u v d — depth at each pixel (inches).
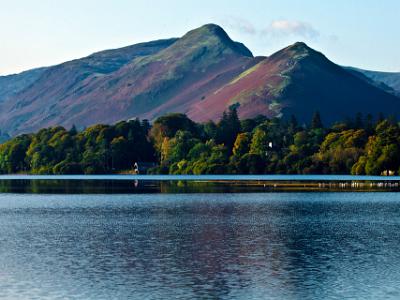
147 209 5196.9
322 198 6190.9
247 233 3654.0
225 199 6190.9
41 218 4534.9
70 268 2645.2
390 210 4936.0
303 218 4402.1
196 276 2487.7
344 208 5113.2
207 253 2982.3
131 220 4370.1
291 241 3334.2
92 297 2190.0
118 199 6363.2
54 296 2206.0
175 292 2247.8
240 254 2952.8
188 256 2906.0
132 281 2409.0
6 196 6968.5
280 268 2625.5
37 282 2401.6
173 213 4835.1
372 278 2433.6
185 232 3710.6
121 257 2886.3
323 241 3326.8
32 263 2753.4
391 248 3093.0
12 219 4478.3
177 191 7534.5
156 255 2935.5
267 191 7317.9
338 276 2471.7
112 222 4254.4
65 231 3791.8
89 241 3376.0
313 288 2292.1
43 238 3496.6
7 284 2374.5
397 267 2630.4
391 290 2252.7
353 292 2230.6
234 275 2502.5
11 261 2800.2
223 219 4382.4
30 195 7111.2
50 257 2896.2
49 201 6190.9
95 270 2603.3
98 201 6127.0
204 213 4810.5
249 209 5093.5
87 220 4384.8
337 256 2886.3
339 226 3944.4
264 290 2269.9
